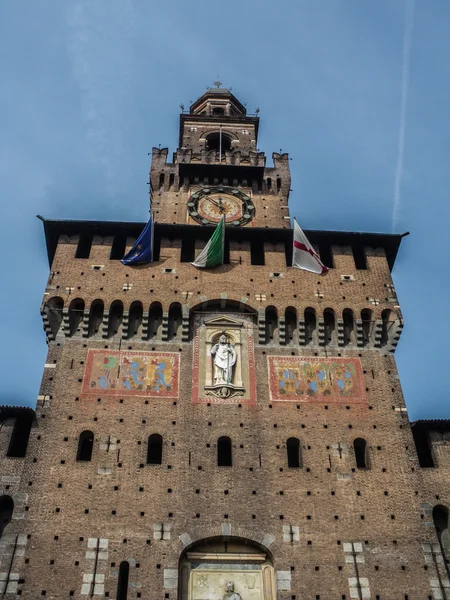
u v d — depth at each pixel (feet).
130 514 111.65
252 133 218.38
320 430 124.88
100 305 142.10
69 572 104.63
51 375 129.49
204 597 105.40
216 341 138.00
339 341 139.64
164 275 147.54
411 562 108.99
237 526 111.34
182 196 180.75
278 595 104.63
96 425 122.62
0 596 101.40
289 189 186.09
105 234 156.97
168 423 123.95
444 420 125.90
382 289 148.56
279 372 133.28
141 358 133.80
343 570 107.65
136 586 104.12
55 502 112.06
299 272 150.71
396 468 120.57
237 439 122.52
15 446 124.36
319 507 114.62
